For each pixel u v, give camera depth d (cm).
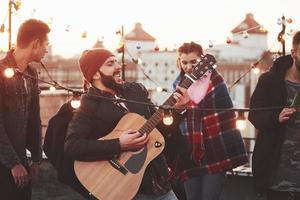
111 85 423
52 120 445
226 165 509
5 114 461
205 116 507
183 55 509
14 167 459
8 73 423
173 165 441
